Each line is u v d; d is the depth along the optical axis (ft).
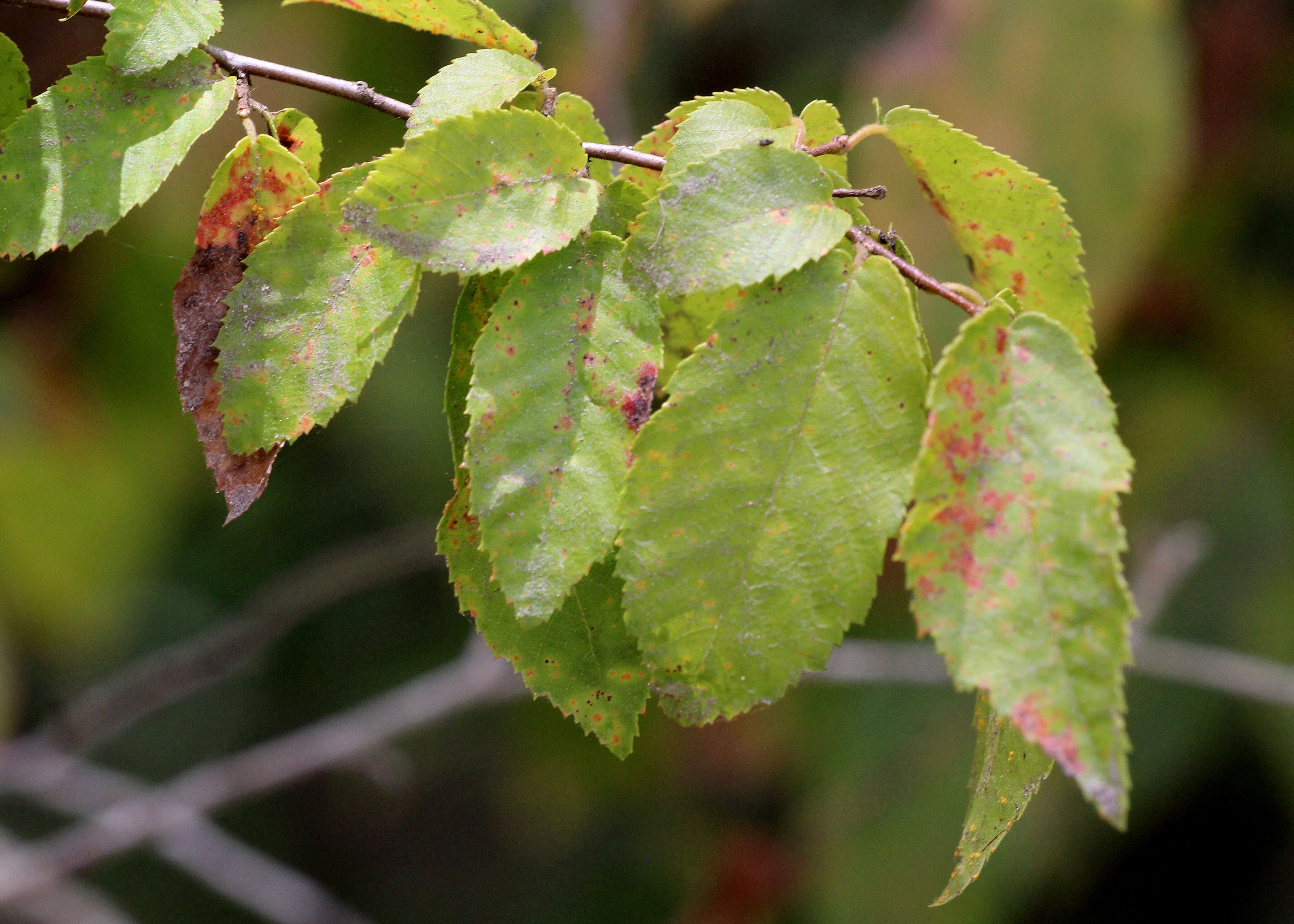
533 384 2.14
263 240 2.20
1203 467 4.62
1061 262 2.23
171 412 4.24
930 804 4.50
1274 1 4.59
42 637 4.52
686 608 2.13
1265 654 4.33
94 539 4.26
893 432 2.14
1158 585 4.18
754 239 2.15
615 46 4.06
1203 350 4.74
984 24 3.76
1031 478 2.11
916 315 2.15
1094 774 2.09
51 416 4.12
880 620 4.62
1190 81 4.25
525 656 2.18
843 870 4.54
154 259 3.92
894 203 3.47
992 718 2.19
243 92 2.21
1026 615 2.10
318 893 4.38
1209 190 4.63
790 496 2.13
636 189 2.18
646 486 2.13
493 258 2.15
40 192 2.19
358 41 4.02
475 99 2.20
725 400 2.14
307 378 2.18
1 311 4.00
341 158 2.61
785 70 4.51
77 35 3.30
